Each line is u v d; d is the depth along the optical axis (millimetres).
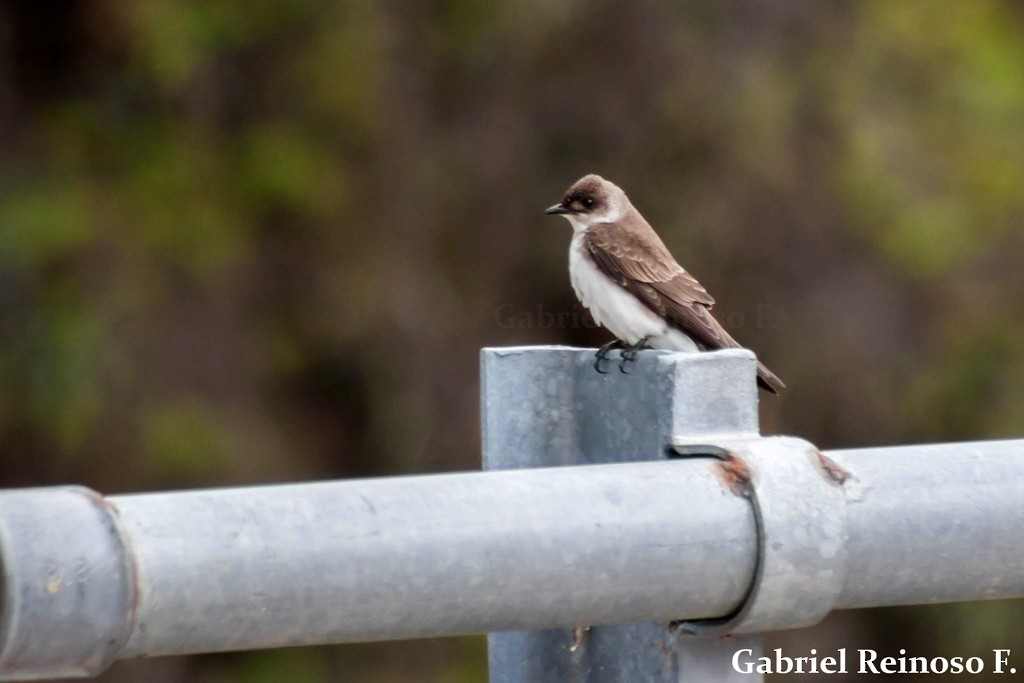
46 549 2293
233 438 15586
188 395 15594
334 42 16250
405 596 2564
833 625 16391
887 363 16188
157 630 2404
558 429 3477
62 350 15320
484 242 16234
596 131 16047
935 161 16641
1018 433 16312
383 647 15758
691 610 2795
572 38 16109
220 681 15625
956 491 2898
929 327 16453
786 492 2787
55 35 16453
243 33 16188
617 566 2691
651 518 2711
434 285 16234
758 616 2807
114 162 16188
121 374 15375
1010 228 16781
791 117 16125
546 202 16125
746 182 15891
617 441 3271
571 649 3305
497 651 3492
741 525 2768
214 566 2424
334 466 16219
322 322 16156
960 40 17422
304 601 2498
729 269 15852
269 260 16234
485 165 16219
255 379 15938
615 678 3189
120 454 15297
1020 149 17141
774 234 15938
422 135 16375
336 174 16297
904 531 2865
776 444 2863
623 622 2773
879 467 2885
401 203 16297
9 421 15359
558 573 2652
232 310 15969
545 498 2662
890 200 16234
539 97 16188
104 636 2336
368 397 16297
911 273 16266
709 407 3033
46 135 16344
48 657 2312
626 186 15938
